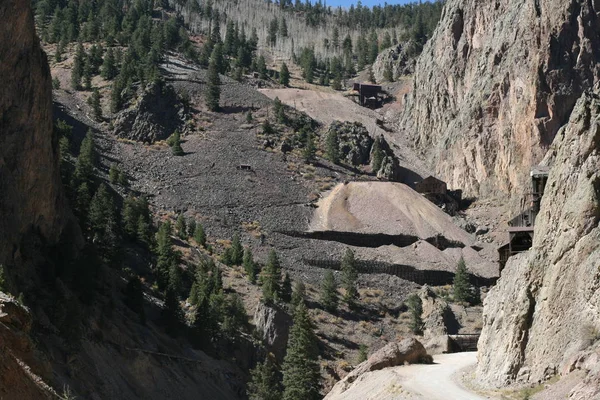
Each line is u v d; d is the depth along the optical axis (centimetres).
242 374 11862
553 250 5184
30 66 10406
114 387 8950
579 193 5050
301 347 10494
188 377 10481
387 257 17725
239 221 18675
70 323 8694
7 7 10088
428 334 14600
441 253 18150
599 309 4716
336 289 15838
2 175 9650
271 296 14062
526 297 5278
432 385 5709
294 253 17512
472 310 15575
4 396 2819
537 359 5047
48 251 10256
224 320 12475
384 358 6988
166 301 11544
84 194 12769
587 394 4294
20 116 10088
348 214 19662
